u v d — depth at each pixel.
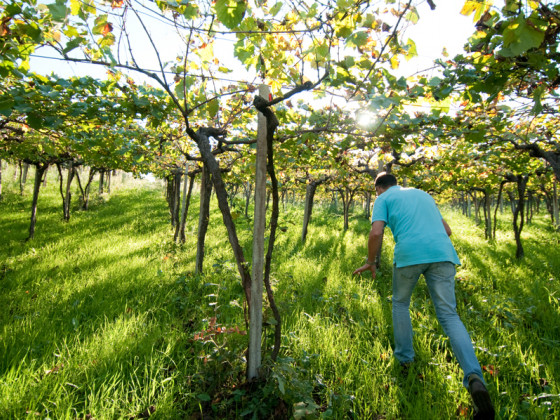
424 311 3.67
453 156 5.04
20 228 8.42
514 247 8.19
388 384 2.27
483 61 1.73
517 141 4.43
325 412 1.92
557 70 1.59
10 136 4.86
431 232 2.42
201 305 3.60
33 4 1.60
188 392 2.18
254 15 1.79
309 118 2.47
